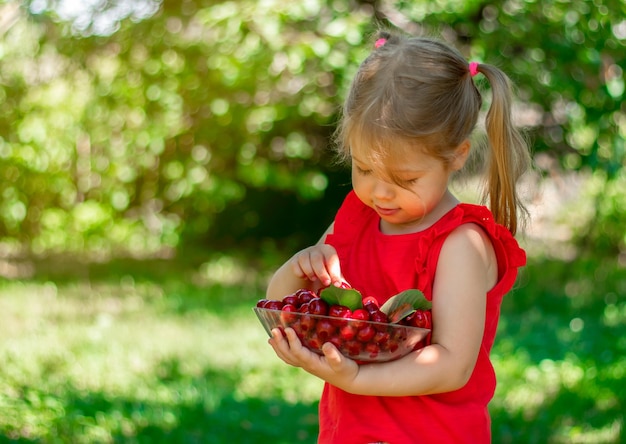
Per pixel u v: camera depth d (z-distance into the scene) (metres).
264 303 1.93
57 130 10.48
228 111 10.14
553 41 8.28
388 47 2.02
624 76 8.04
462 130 1.96
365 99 1.94
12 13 9.91
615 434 4.51
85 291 8.91
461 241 1.95
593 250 10.11
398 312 1.86
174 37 10.05
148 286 9.31
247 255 11.20
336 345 1.84
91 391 5.16
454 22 8.29
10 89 10.30
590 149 8.40
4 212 10.62
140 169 10.81
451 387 1.90
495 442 4.48
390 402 1.99
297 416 5.05
